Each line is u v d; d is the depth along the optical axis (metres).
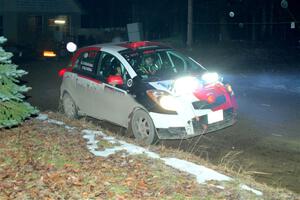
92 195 5.05
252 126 9.50
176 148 7.95
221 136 8.73
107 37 34.97
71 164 6.09
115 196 5.04
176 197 5.02
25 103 7.83
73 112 9.86
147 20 34.12
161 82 8.08
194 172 6.01
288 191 5.75
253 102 12.16
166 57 9.13
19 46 27.23
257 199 5.11
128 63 8.50
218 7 28.78
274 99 12.56
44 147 6.88
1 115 7.44
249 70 18.53
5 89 7.40
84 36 34.94
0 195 5.11
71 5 34.16
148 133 7.90
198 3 29.58
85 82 9.30
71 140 7.39
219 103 7.97
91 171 5.82
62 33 32.16
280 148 7.96
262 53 23.47
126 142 7.54
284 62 20.73
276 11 30.33
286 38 30.02
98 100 8.98
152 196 5.06
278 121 9.94
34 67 21.48
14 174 5.72
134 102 8.04
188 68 9.09
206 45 27.73
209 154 7.64
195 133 7.64
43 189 5.25
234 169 6.89
